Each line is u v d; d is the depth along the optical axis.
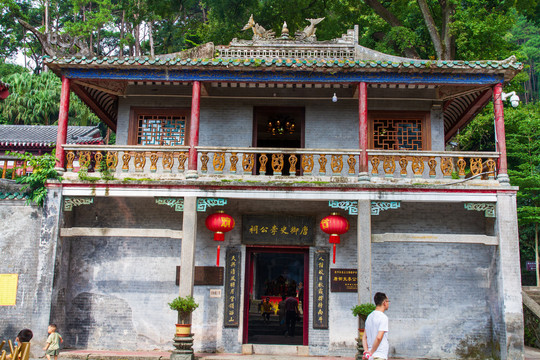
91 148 12.58
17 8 35.47
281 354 13.02
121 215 13.84
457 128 16.95
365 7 24.17
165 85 14.50
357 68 12.25
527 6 20.53
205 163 12.48
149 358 11.84
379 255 13.48
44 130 29.84
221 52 14.65
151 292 13.41
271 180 12.31
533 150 22.44
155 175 12.48
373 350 7.04
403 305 13.22
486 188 11.98
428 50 24.17
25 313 12.15
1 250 12.41
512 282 11.76
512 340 11.47
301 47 14.59
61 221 12.32
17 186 13.45
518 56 21.47
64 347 13.00
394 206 12.03
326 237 13.62
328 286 13.38
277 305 17.16
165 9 23.50
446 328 13.08
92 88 14.32
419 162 13.74
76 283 13.39
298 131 15.90
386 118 14.49
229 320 13.19
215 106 14.66
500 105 12.47
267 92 14.61
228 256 13.50
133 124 14.59
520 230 23.73
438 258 13.44
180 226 13.77
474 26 18.92
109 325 13.23
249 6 23.27
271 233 13.59
